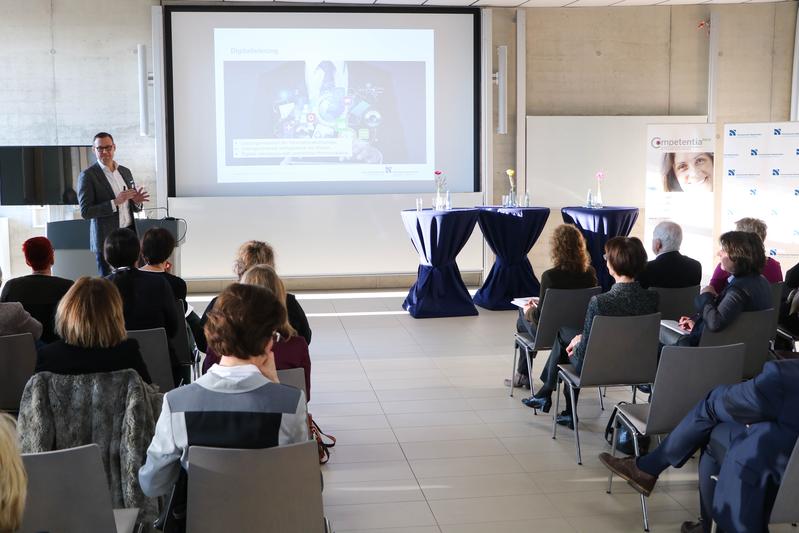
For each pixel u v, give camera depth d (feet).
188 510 7.66
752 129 36.11
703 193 36.83
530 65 37.04
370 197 35.88
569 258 17.94
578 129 36.94
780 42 38.01
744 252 14.21
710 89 37.60
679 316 18.11
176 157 35.09
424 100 36.24
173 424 7.74
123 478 9.13
